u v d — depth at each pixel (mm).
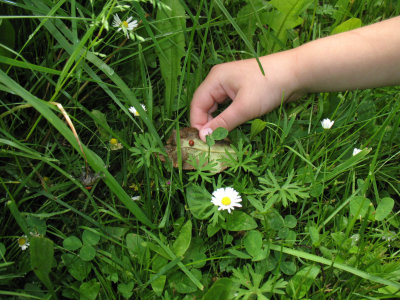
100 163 259
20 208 274
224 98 335
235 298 228
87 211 284
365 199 262
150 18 337
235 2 385
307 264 252
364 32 308
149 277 251
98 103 333
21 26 301
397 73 307
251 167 290
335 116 348
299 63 315
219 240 270
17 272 244
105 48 332
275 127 333
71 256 250
